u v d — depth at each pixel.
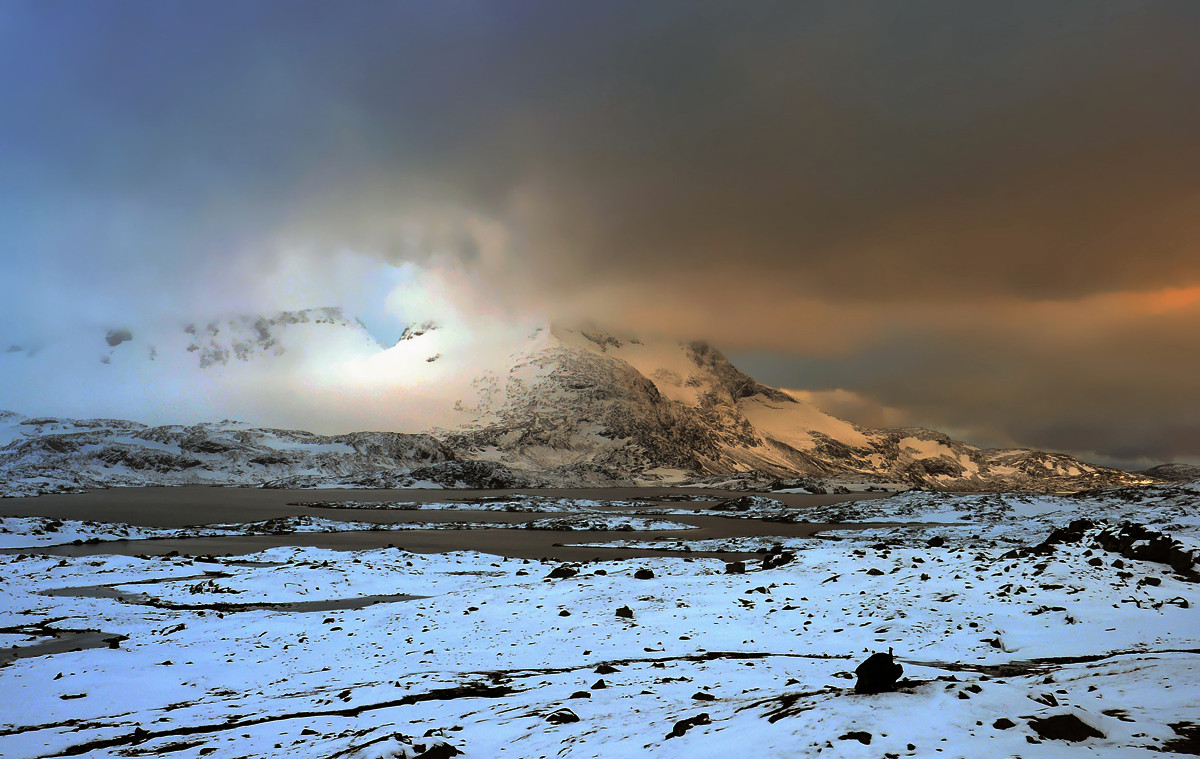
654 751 19.58
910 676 27.95
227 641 46.88
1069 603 39.69
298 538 130.00
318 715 29.72
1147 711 19.80
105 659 42.31
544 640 42.09
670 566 67.31
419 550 114.75
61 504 196.12
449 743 22.41
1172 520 91.81
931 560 53.66
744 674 31.38
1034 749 16.16
